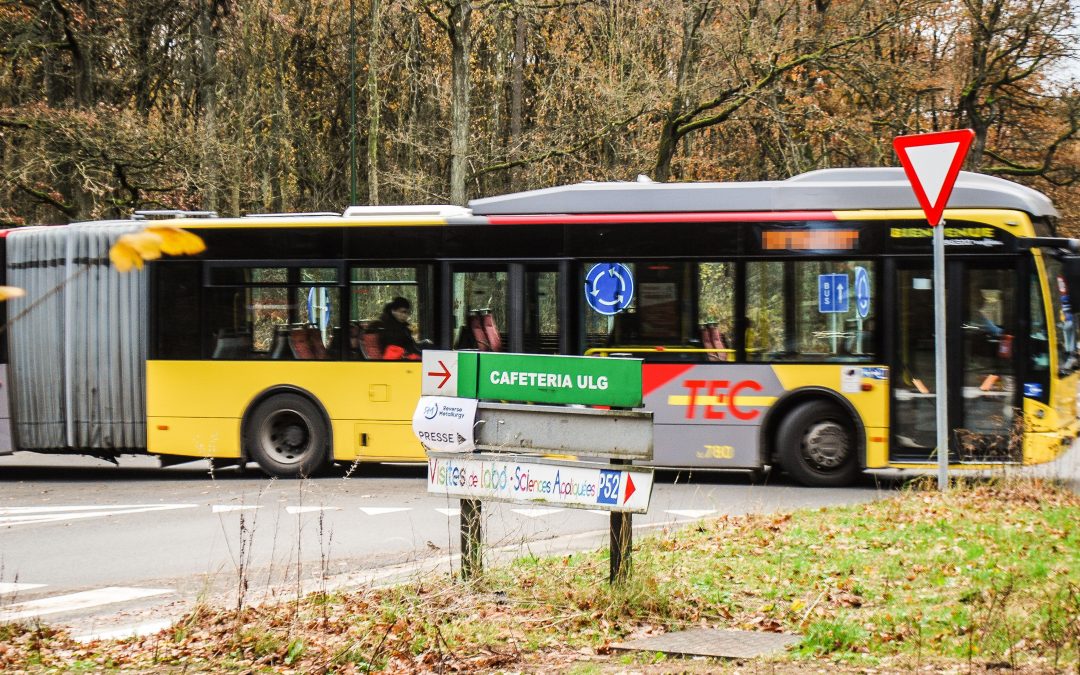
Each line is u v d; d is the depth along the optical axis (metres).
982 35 30.58
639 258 13.91
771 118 26.17
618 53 26.98
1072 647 5.84
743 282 13.68
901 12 25.12
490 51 35.97
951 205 13.53
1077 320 13.55
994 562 7.94
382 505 12.59
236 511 12.35
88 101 28.33
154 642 6.54
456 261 14.34
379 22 31.42
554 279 14.11
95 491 14.42
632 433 6.84
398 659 5.97
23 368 15.32
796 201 13.72
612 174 28.06
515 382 7.12
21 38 27.27
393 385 14.46
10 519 12.08
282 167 35.88
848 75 25.73
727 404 13.64
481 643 6.20
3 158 27.16
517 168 32.47
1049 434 12.99
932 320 13.38
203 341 14.89
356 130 35.28
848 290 13.54
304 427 14.78
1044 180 34.09
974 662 5.69
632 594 6.87
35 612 7.91
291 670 5.81
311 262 14.67
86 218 27.48
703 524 10.14
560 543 9.78
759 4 25.08
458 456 7.24
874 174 13.88
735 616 6.87
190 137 27.25
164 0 28.89
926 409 13.38
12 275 15.36
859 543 8.88
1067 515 9.66
